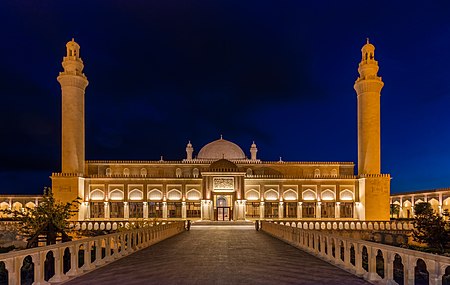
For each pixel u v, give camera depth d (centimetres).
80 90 6538
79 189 6278
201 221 5891
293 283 1250
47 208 2902
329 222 5244
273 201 6619
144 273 1433
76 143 6419
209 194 6328
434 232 4128
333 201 6650
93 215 6494
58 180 6234
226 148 7900
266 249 2238
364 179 6444
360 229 5175
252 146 8175
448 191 6262
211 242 2730
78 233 4766
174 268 1537
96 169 7462
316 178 6669
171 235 3488
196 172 7500
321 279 1316
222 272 1444
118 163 7462
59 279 1305
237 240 2909
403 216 7706
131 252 2077
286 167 7562
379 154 6600
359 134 6725
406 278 1091
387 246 1196
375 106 6625
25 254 1144
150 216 6544
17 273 1112
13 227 4750
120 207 6531
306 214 6612
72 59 6519
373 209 6394
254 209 6594
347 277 1351
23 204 7456
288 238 2798
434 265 960
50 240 2772
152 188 6588
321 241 1872
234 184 6362
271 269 1510
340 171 7669
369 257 1320
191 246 2428
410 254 1070
